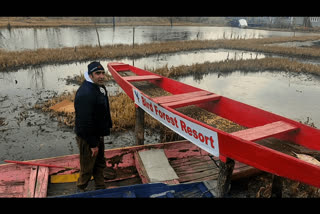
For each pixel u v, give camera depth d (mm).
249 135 3297
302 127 3568
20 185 3904
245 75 15133
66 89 11211
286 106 9867
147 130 7293
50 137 6723
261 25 74875
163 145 4801
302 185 4441
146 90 6371
